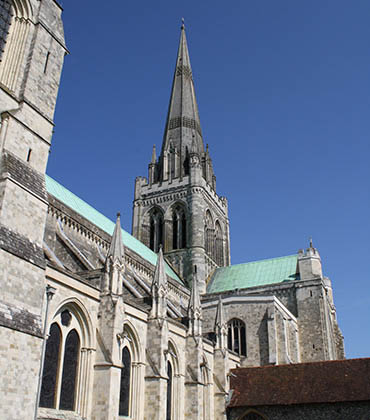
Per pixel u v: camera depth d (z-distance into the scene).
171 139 116.81
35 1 45.53
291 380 60.44
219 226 117.06
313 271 90.94
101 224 75.31
